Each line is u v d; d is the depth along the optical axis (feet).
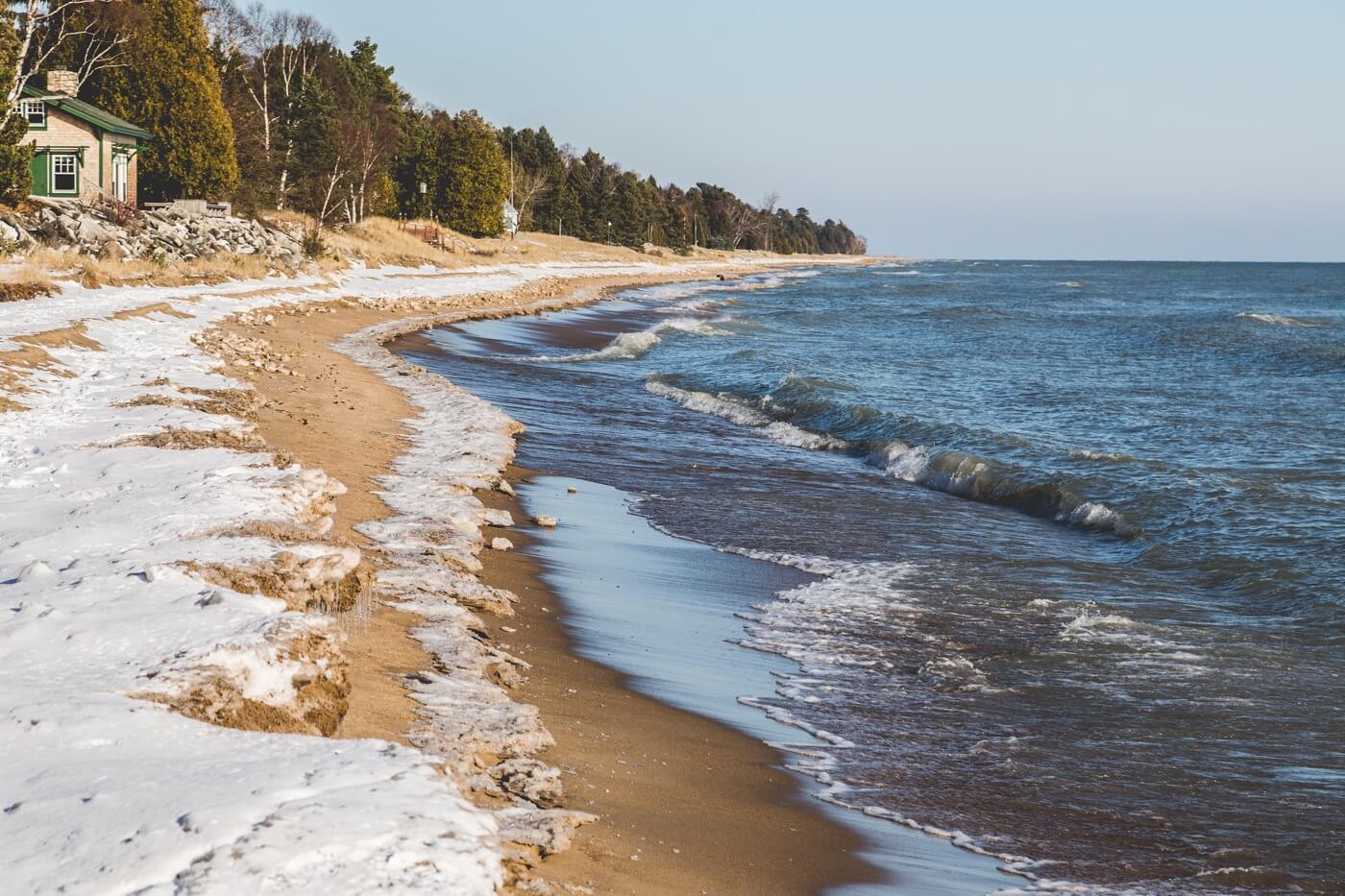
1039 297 360.48
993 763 28.19
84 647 20.01
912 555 50.78
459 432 67.56
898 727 30.37
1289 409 104.99
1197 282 544.21
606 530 51.26
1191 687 34.32
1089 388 120.78
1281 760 28.91
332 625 21.84
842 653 36.50
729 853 21.27
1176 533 54.75
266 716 19.17
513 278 259.39
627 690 30.63
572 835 20.25
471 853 14.19
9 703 17.56
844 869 21.53
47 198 144.56
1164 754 29.17
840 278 483.92
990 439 78.54
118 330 79.87
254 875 13.07
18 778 15.40
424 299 177.99
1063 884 22.00
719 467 70.28
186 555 25.64
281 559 25.85
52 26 179.32
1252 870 22.98
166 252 147.43
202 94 191.21
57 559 25.94
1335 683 34.88
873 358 148.56
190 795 14.85
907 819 24.62
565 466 65.87
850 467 74.02
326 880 13.15
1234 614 42.88
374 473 52.39
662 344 152.15
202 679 18.79
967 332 202.59
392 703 24.31
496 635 33.40
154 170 191.42
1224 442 86.28
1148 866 23.11
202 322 98.68
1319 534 52.39
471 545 42.16
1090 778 27.55
